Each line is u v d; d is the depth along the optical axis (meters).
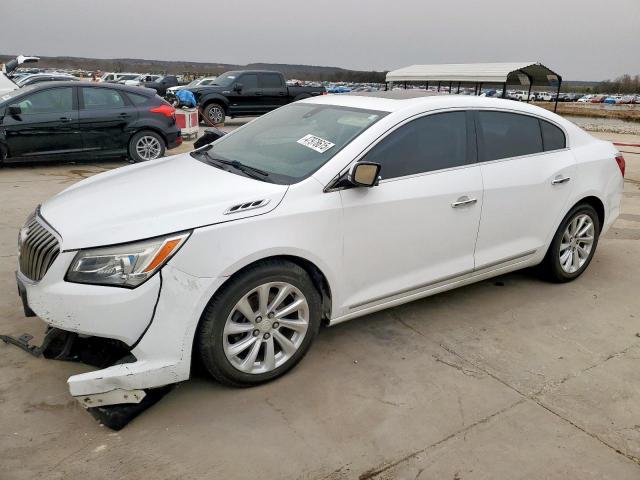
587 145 4.45
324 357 3.25
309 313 2.99
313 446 2.49
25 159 8.65
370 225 3.13
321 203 2.94
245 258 2.66
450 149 3.54
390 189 3.21
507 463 2.42
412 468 2.37
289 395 2.86
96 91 9.12
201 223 2.60
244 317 2.80
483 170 3.66
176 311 2.54
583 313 3.98
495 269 3.92
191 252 2.55
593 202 4.51
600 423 2.72
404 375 3.09
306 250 2.88
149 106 9.59
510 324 3.77
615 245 5.62
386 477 2.32
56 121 8.72
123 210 2.75
